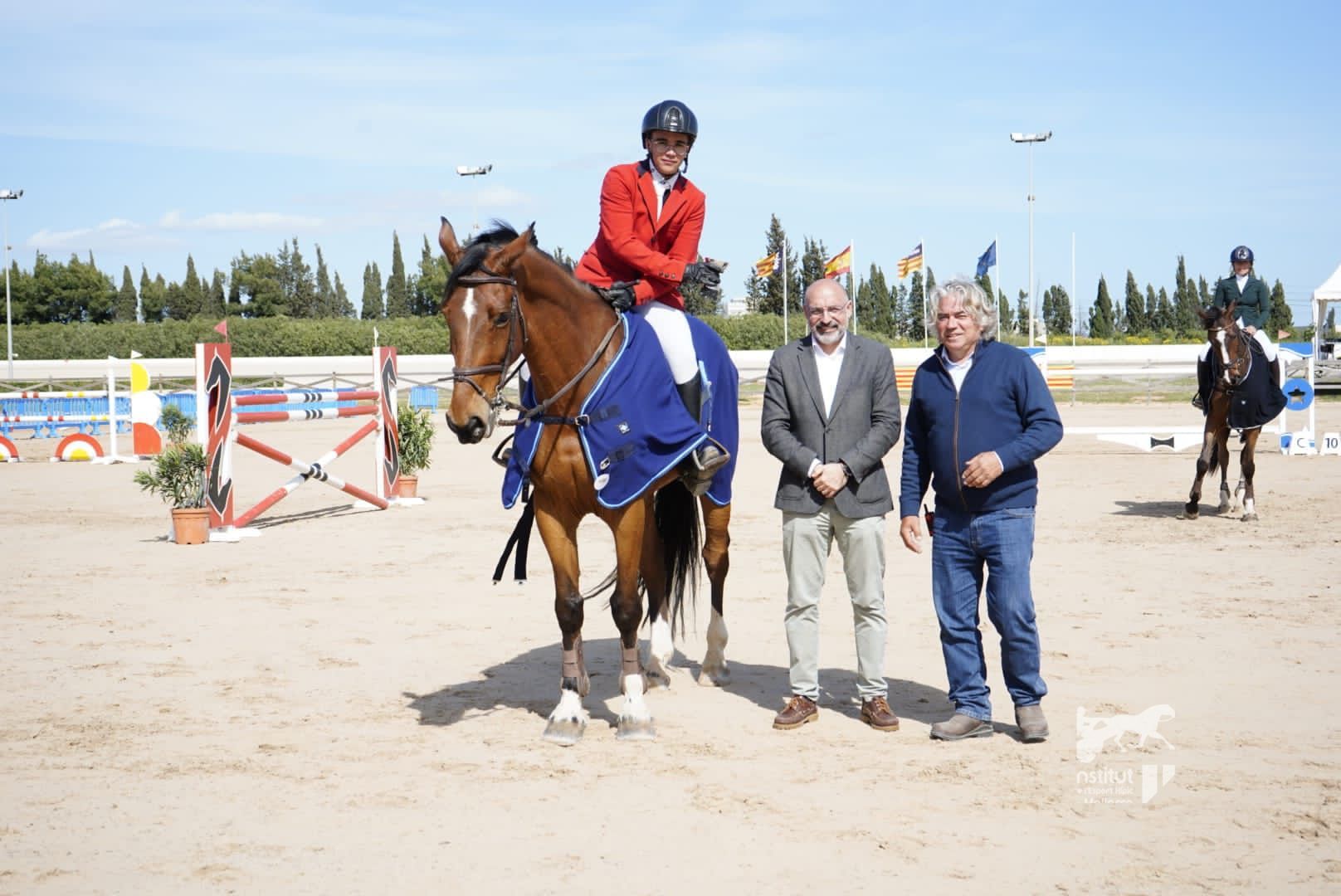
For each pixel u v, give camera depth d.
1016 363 5.21
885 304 72.62
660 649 6.34
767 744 5.27
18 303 74.06
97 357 58.53
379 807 4.48
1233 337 12.02
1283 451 19.45
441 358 54.38
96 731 5.51
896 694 6.09
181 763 5.03
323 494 16.02
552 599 8.82
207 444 11.84
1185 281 90.56
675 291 6.11
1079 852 3.96
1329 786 4.55
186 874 3.85
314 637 7.52
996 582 5.21
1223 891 3.63
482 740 5.36
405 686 6.34
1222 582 8.90
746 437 24.81
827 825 4.23
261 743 5.30
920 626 7.64
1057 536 11.40
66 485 17.89
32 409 29.11
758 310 64.88
